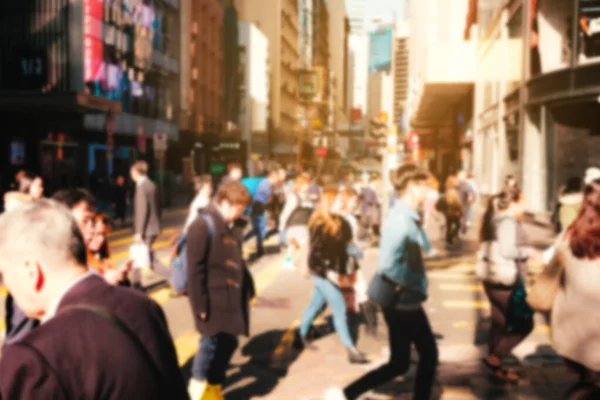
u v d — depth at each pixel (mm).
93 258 3869
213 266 4449
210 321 4434
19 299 1864
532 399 4996
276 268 11672
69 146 33219
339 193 5988
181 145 48531
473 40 36375
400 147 27031
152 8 41875
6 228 1815
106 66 34688
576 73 17672
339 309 5969
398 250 4254
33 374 1562
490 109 30578
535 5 20406
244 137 69812
